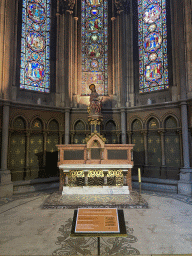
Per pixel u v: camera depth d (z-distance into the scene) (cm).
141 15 1348
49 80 1311
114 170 925
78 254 441
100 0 1420
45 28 1327
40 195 980
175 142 1128
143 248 465
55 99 1298
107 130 1297
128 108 1275
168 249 462
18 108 1112
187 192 970
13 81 1143
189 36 1067
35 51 1269
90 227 352
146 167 1201
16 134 1119
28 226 591
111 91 1360
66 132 1249
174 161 1120
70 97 1290
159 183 1102
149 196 939
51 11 1354
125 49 1344
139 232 549
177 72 1098
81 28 1395
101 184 942
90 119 1094
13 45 1150
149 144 1215
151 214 688
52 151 1238
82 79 1372
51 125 1249
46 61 1313
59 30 1343
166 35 1230
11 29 1093
